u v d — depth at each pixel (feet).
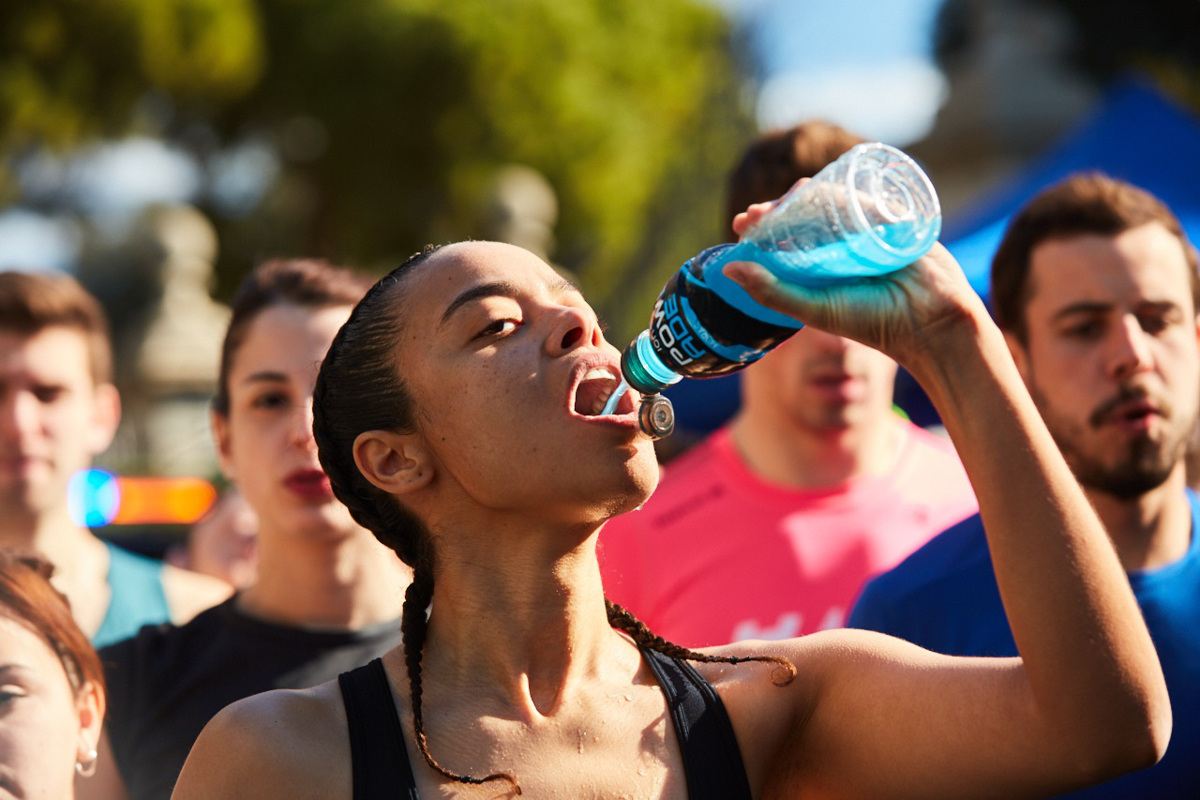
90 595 10.65
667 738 5.71
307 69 54.85
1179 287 8.54
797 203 5.33
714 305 5.60
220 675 8.95
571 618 5.82
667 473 11.18
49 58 49.19
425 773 5.48
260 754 5.44
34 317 10.68
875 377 10.38
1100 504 8.47
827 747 6.01
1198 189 17.76
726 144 44.01
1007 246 9.07
